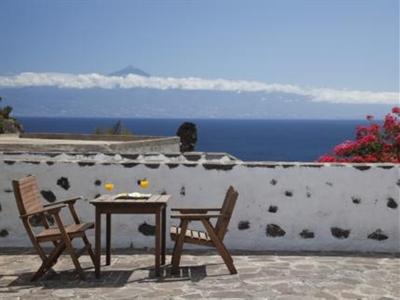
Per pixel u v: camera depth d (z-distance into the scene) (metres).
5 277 6.33
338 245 7.78
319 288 5.80
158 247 6.29
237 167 7.80
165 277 6.27
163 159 10.61
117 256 7.35
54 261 6.27
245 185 7.80
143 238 7.87
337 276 6.30
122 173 7.88
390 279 6.19
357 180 7.77
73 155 9.99
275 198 7.80
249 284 5.95
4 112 31.45
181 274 6.40
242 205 7.80
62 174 7.93
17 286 5.95
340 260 7.16
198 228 7.78
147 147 18.03
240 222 7.82
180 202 7.85
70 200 6.81
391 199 7.77
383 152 11.25
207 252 7.55
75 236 6.14
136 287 5.87
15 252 7.59
